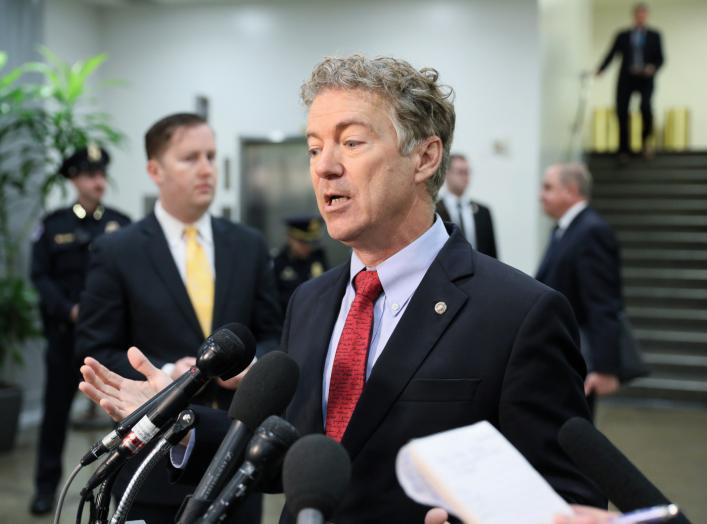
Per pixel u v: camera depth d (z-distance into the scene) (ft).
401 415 4.19
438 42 24.06
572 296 13.55
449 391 4.17
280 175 25.34
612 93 44.68
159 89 25.70
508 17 23.65
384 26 24.38
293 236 19.60
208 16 25.43
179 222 8.53
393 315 4.56
